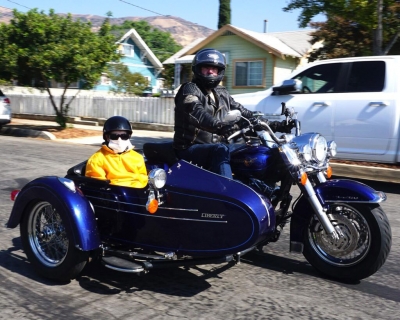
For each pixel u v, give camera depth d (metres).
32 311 3.87
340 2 10.98
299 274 4.71
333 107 8.84
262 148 4.48
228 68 22.62
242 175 4.52
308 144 4.34
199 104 4.48
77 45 14.59
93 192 4.58
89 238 4.14
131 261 4.19
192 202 4.15
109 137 4.58
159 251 4.35
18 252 5.22
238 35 21.88
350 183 4.40
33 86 16.44
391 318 3.83
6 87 24.53
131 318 3.76
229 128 4.18
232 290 4.31
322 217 4.32
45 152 12.08
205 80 4.68
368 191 4.29
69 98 21.31
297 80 8.70
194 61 4.73
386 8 11.48
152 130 18.56
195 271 4.74
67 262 4.27
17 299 4.09
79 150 12.64
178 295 4.20
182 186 4.20
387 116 8.37
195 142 4.69
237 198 3.99
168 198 4.23
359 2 10.77
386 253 4.29
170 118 18.55
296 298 4.16
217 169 4.38
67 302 4.04
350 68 8.84
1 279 4.49
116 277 4.56
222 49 22.77
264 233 4.01
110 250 4.34
